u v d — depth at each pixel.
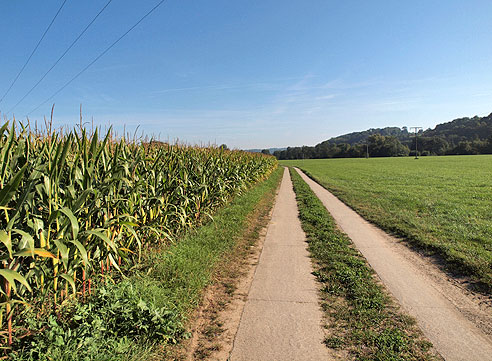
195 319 3.60
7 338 2.44
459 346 3.11
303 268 5.35
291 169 50.78
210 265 5.00
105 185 3.53
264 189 16.97
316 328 3.44
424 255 6.04
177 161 6.68
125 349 2.69
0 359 2.32
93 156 3.46
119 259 4.22
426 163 53.25
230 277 4.95
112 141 4.65
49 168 2.92
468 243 6.37
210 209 8.38
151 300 3.37
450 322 3.58
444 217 9.16
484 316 3.71
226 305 4.00
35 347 2.41
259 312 3.80
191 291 4.00
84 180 3.35
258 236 7.56
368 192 16.16
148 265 4.36
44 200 2.97
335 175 31.69
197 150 9.03
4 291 2.50
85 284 3.49
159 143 7.23
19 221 2.79
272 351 3.02
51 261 2.90
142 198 4.71
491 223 8.16
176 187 6.00
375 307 3.91
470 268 5.05
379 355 2.95
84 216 3.45
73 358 2.35
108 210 3.81
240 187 11.59
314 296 4.25
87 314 2.89
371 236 7.55
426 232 7.39
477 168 36.94
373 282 4.70
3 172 2.54
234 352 3.01
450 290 4.46
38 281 2.83
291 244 6.87
